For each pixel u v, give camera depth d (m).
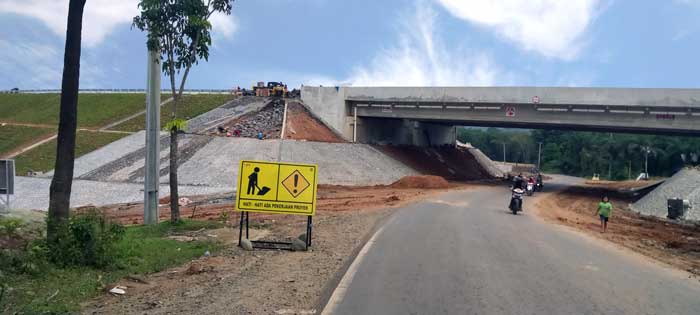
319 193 37.78
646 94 44.28
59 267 10.09
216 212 26.05
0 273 8.82
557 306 8.40
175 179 18.55
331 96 59.31
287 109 60.59
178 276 10.48
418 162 62.69
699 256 15.86
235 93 71.00
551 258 13.03
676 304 8.83
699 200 31.06
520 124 54.66
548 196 45.31
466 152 84.75
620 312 8.19
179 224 18.27
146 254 12.27
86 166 47.62
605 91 45.94
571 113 48.62
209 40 18.44
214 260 12.14
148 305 8.12
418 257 12.57
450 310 8.05
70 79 11.41
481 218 22.84
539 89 48.94
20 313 7.27
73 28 11.41
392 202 31.14
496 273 10.87
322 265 11.64
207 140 49.56
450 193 40.53
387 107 57.91
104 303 8.28
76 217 11.33
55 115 77.12
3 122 76.31
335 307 8.12
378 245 14.38
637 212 35.09
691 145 113.38
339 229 18.28
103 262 10.63
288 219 21.84
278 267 11.38
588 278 10.73
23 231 11.52
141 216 26.41
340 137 57.84
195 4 17.64
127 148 53.00
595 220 27.27
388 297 8.78
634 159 119.50
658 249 16.98
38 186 41.84
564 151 140.00
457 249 13.91
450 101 53.22
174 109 18.69
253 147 47.78
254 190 14.04
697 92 42.44
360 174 48.78
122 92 82.19
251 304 8.20
